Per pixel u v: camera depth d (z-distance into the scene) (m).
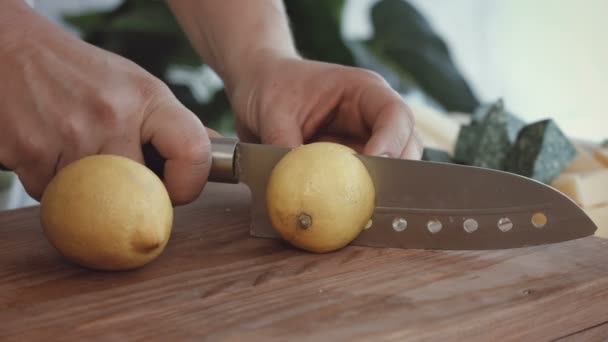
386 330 0.39
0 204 0.69
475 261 0.47
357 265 0.46
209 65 0.68
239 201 0.57
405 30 1.12
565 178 0.63
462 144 0.67
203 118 1.02
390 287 0.43
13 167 0.50
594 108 1.33
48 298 0.41
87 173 0.43
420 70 1.12
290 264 0.46
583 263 0.46
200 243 0.49
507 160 0.65
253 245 0.49
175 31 0.98
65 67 0.48
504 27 1.34
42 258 0.46
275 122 0.56
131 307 0.41
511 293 0.43
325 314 0.40
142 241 0.43
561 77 1.34
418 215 0.48
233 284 0.43
